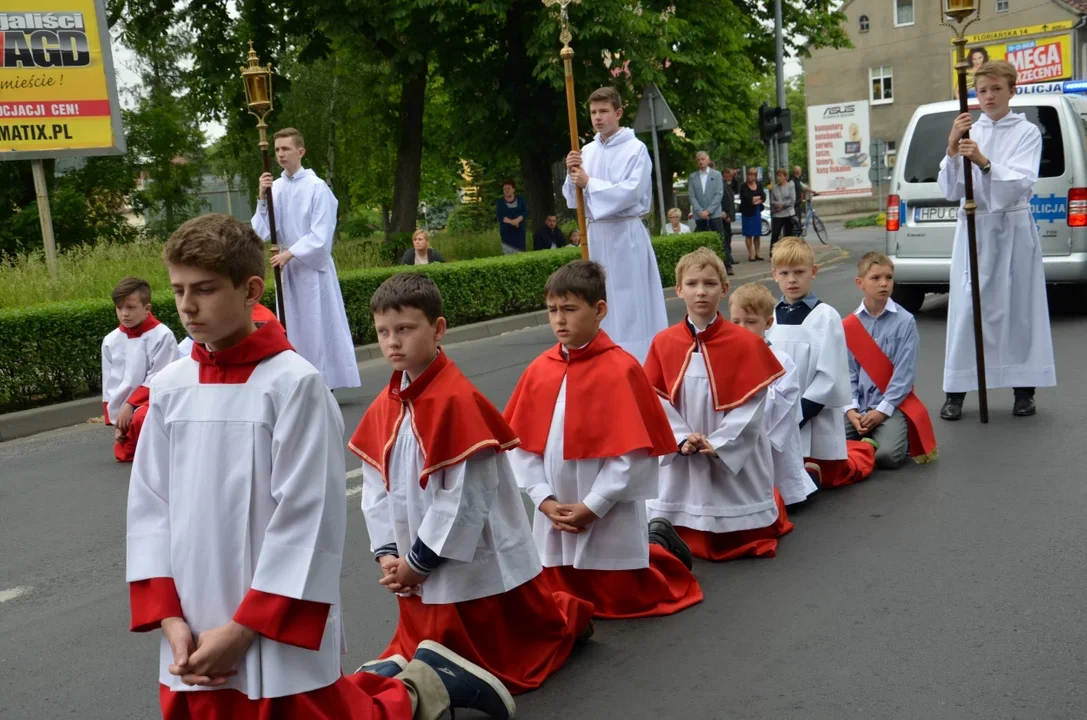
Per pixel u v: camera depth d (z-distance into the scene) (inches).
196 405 98.9
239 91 782.5
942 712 126.7
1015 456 239.3
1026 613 154.2
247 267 97.0
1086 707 126.0
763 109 858.8
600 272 157.3
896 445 234.1
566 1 278.8
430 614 130.7
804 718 127.4
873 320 241.9
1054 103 408.8
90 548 215.0
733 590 170.7
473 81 757.3
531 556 137.0
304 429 97.0
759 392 180.5
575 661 146.5
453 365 130.1
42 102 512.4
